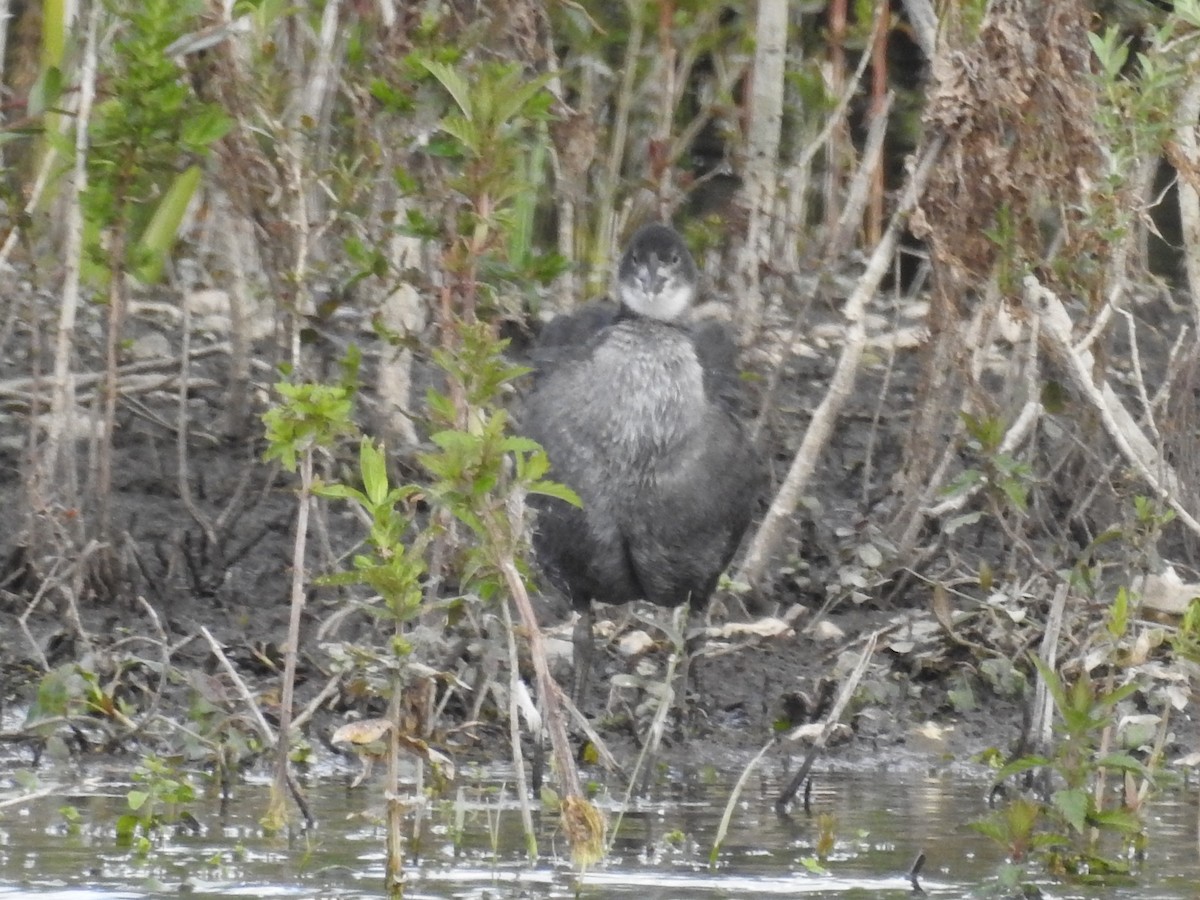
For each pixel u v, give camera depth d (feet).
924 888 26.35
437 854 27.71
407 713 31.04
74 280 39.96
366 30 43.52
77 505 40.45
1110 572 43.04
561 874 26.68
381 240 40.81
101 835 28.50
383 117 42.57
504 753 35.04
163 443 48.11
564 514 37.11
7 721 35.14
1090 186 37.83
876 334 54.44
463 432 26.43
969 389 41.01
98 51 43.96
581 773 33.88
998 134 38.19
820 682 37.24
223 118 39.09
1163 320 55.16
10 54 55.42
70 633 37.19
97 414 41.81
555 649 39.63
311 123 41.19
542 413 37.50
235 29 40.06
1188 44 37.35
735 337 43.21
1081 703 27.68
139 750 34.12
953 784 33.99
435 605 27.94
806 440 42.24
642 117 57.98
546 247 56.95
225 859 27.17
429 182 41.81
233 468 47.16
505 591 27.53
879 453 50.08
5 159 51.62
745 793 32.76
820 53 57.82
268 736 31.65
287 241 42.06
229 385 47.91
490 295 38.40
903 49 66.28
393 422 44.11
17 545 40.34
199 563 42.32
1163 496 36.11
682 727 36.40
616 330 37.35
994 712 38.47
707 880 26.50
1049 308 37.91
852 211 47.98
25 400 46.34
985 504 45.50
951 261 38.68
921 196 40.57
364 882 25.94
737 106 56.75
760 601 42.42
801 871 27.17
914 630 39.88
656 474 36.96
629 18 56.34
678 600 38.32
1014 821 27.43
